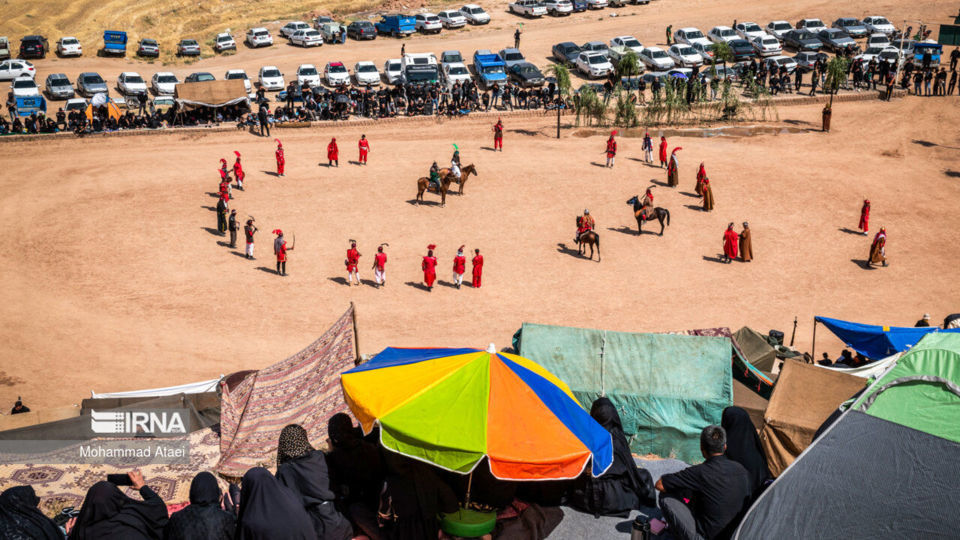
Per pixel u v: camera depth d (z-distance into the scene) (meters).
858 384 13.79
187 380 25.97
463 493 8.21
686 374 13.28
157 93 56.09
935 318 30.64
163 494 11.09
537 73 56.72
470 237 36.88
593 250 35.84
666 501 7.48
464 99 54.66
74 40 66.06
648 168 45.41
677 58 60.03
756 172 44.97
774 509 5.97
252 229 34.44
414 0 82.69
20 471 11.62
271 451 12.41
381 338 28.11
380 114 53.50
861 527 5.68
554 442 7.19
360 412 7.57
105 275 33.34
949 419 6.68
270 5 81.19
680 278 33.47
